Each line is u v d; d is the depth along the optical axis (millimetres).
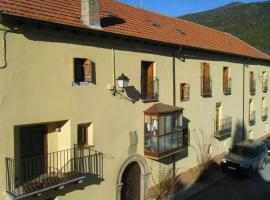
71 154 13117
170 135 17234
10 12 11109
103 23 15430
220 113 24594
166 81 18391
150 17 21031
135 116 16234
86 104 13742
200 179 20281
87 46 13750
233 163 21406
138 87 16375
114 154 15102
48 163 12969
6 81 11141
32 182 11828
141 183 16922
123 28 16062
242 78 27984
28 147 12367
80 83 13555
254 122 30453
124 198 16203
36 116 12000
